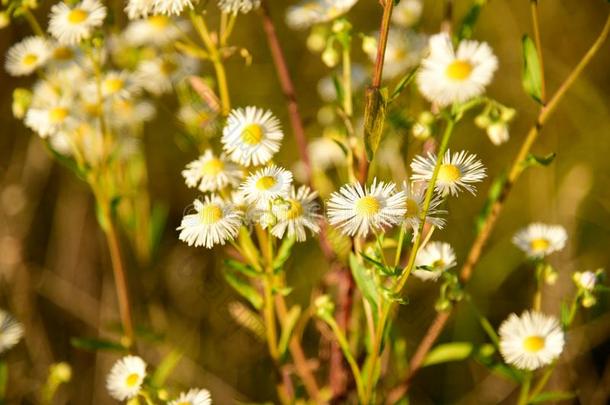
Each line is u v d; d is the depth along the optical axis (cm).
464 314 49
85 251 52
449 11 44
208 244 38
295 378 47
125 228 49
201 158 41
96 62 45
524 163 41
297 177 48
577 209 52
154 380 43
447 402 49
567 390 47
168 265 51
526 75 41
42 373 50
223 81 43
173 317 51
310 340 49
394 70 46
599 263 52
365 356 44
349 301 43
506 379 49
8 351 50
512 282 51
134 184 48
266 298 42
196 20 43
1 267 51
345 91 43
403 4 48
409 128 43
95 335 51
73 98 46
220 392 48
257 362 49
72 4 43
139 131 49
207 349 50
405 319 49
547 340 41
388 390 45
